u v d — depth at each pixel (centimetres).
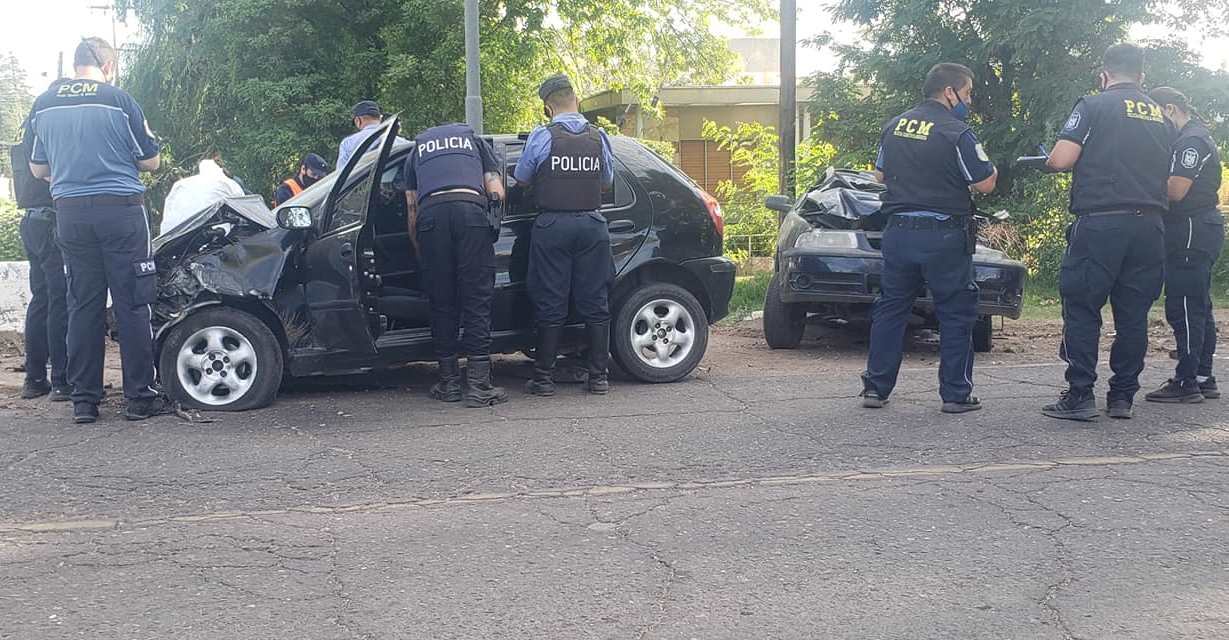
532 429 587
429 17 1778
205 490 475
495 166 661
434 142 643
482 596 352
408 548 398
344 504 454
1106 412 613
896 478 485
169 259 674
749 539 405
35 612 341
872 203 870
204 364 639
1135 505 441
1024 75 1473
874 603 345
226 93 1812
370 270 643
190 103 1859
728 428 586
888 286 625
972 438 559
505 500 457
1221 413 617
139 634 324
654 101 2361
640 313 722
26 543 406
